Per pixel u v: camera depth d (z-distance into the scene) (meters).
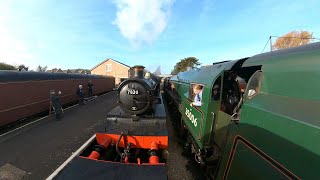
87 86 18.36
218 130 4.48
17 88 9.24
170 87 15.09
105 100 17.97
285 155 1.95
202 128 4.68
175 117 10.63
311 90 1.94
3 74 8.73
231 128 3.35
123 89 5.12
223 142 4.02
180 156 6.27
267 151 2.24
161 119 5.14
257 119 2.49
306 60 2.08
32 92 10.38
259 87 2.83
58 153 6.21
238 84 4.84
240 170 2.85
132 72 7.46
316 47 2.08
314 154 1.61
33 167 5.34
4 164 5.46
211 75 4.82
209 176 4.59
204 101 4.70
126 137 4.39
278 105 2.24
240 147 2.91
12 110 8.91
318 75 1.89
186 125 6.81
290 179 1.87
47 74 12.27
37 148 6.58
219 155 4.25
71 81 15.20
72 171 3.01
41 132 8.23
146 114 5.38
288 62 2.34
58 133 8.13
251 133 2.60
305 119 1.76
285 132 1.97
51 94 10.38
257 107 2.54
